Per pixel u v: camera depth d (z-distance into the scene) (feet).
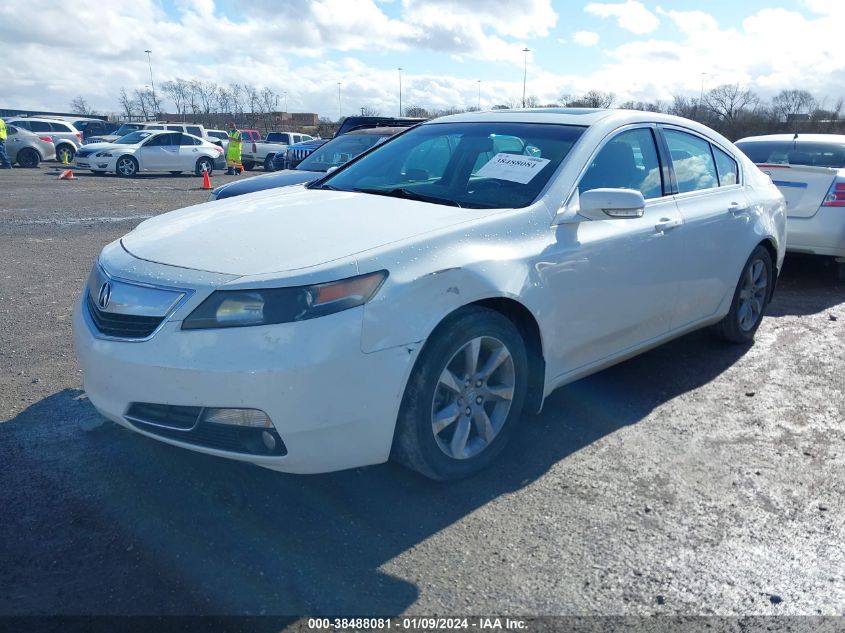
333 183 15.05
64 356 16.37
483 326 10.77
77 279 24.23
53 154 90.12
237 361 9.07
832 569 9.43
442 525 10.18
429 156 14.64
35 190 57.36
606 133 13.70
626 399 14.75
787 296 23.73
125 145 80.18
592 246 12.42
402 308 9.77
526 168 13.00
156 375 9.41
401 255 10.07
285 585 8.85
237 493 10.78
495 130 14.53
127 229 36.37
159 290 9.71
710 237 15.40
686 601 8.79
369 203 12.41
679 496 11.10
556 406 14.33
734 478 11.69
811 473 11.91
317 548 9.57
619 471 11.82
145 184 68.74
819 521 10.52
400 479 11.34
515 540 9.89
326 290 9.34
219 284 9.41
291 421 9.17
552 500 10.90
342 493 10.91
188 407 9.36
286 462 9.42
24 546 9.42
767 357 17.48
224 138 115.55
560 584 9.02
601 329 13.02
